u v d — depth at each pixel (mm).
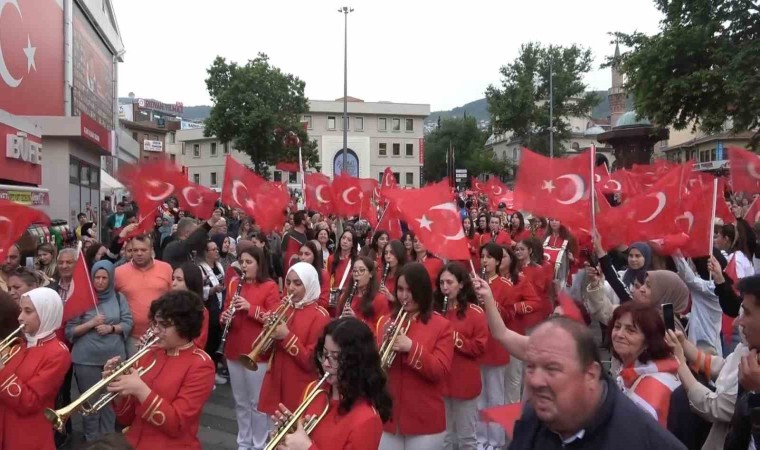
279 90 49125
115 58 43969
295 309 5633
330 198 13984
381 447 4883
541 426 2596
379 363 3395
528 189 6363
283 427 3309
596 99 57656
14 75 23953
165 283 6801
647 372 3631
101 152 25828
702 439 3730
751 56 21422
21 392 4289
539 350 2377
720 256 7688
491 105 58031
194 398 4023
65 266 6551
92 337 6172
